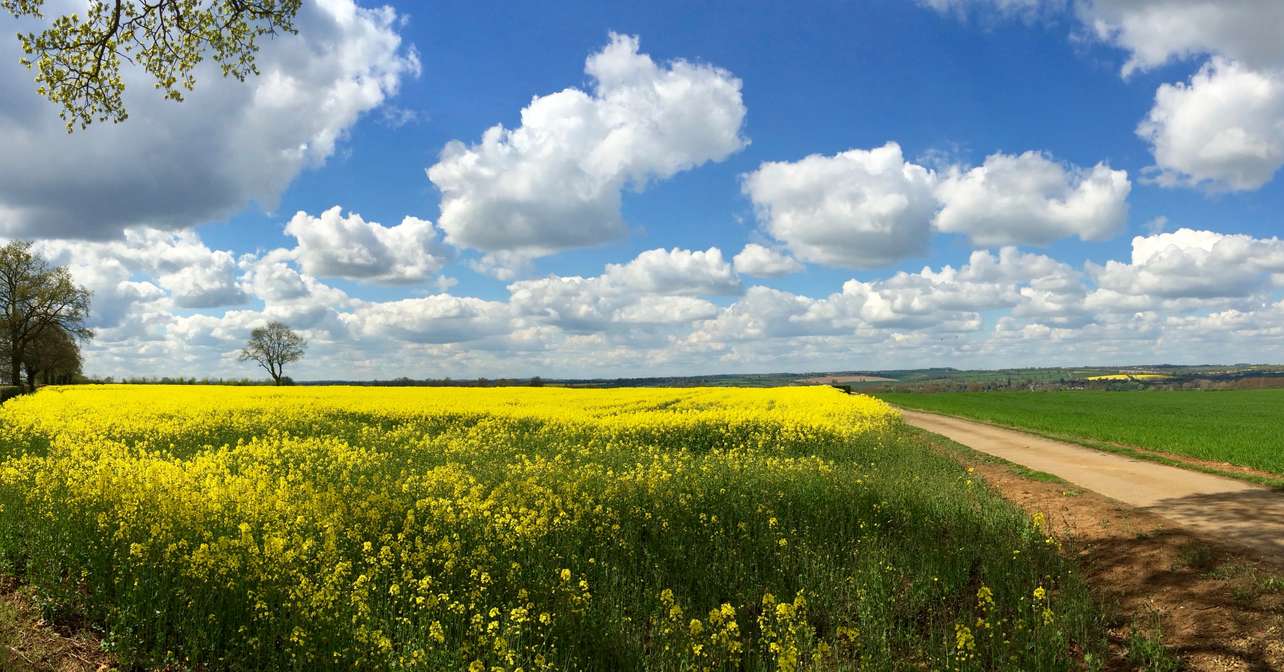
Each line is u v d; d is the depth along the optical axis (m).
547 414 27.86
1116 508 12.13
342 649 6.38
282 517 9.91
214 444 21.69
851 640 6.84
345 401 35.28
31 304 65.00
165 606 6.94
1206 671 6.53
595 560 9.09
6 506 9.94
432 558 8.70
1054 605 8.03
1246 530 10.21
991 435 29.67
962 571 9.29
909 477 15.56
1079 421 37.12
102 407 29.47
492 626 6.41
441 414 28.19
